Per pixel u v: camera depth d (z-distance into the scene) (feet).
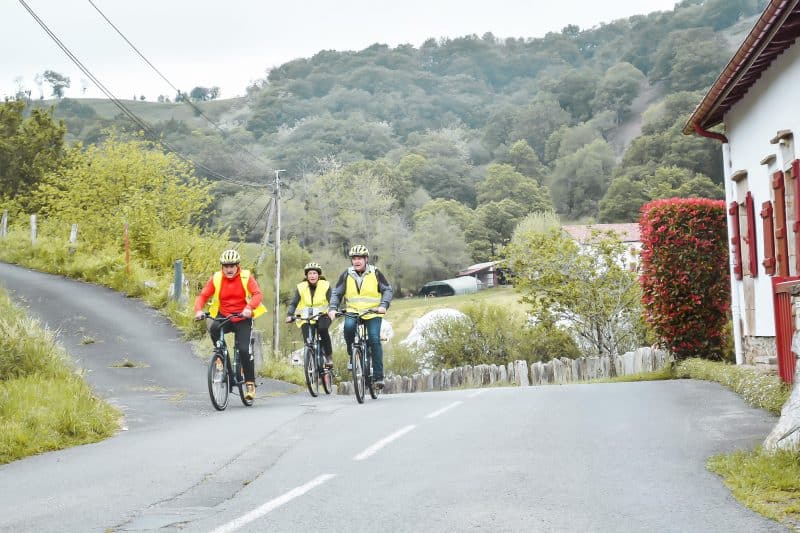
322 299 53.83
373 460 27.71
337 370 116.57
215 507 22.21
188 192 142.51
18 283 94.12
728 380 46.32
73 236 117.39
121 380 56.70
